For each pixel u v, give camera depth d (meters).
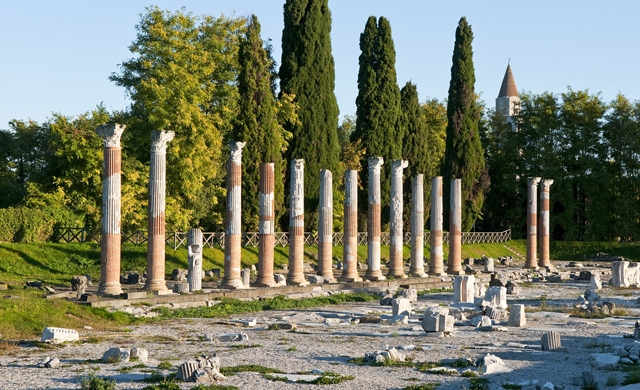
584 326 36.56
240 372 23.39
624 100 104.69
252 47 68.81
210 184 69.25
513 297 52.31
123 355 25.19
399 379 22.66
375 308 44.50
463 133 95.25
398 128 85.94
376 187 59.41
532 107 109.38
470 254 90.19
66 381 21.83
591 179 104.00
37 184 63.88
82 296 38.88
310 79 76.06
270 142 69.50
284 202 75.62
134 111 69.38
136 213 61.81
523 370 24.31
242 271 50.00
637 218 101.69
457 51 95.25
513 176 106.25
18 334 30.80
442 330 32.84
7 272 49.84
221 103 68.88
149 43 63.00
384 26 84.19
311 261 70.62
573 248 100.00
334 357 26.53
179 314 39.16
